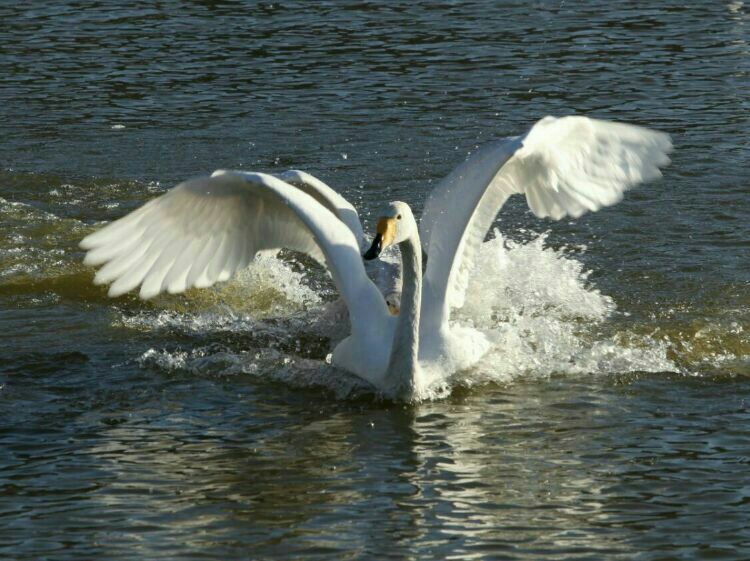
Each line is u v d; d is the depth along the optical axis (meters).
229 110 22.95
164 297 15.23
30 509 9.53
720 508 9.50
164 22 29.83
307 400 12.09
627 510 9.48
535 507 9.54
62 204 18.38
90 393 12.18
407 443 10.91
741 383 12.36
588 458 10.52
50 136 21.61
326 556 8.73
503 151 12.02
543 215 13.11
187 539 9.01
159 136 21.56
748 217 17.16
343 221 13.69
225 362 13.10
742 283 15.02
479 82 24.30
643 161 12.45
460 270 13.17
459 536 9.05
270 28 29.09
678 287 14.96
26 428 11.24
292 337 14.05
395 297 13.45
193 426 11.37
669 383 12.39
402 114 22.44
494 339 13.20
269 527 9.21
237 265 12.41
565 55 26.11
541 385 12.41
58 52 27.14
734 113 21.80
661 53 26.03
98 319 14.43
